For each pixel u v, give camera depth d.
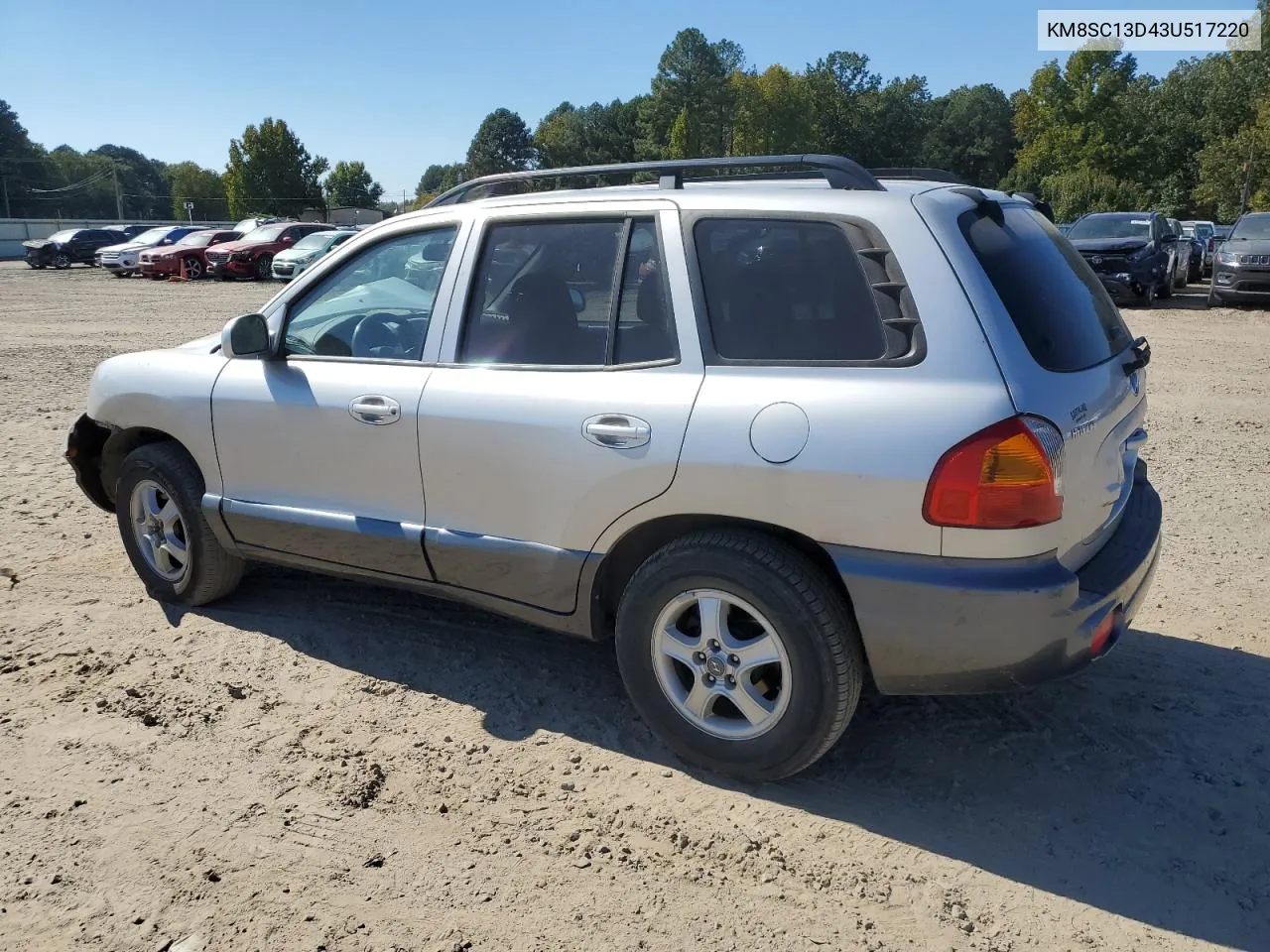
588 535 3.27
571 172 3.65
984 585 2.71
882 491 2.75
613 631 3.56
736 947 2.51
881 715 3.62
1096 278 3.69
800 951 2.50
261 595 4.66
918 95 117.19
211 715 3.61
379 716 3.62
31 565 5.05
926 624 2.78
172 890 2.71
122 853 2.86
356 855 2.86
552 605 3.44
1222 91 53.53
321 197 75.06
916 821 3.02
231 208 72.56
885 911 2.64
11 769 3.28
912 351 2.81
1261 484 6.52
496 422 3.38
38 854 2.85
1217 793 3.13
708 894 2.70
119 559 5.16
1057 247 3.47
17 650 4.11
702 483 3.00
